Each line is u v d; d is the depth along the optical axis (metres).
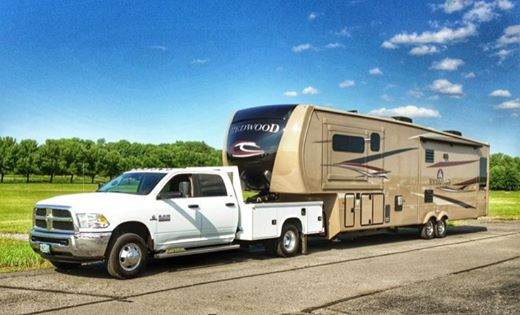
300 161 14.51
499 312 8.35
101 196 11.26
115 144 193.38
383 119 17.33
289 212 14.27
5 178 165.12
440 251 15.73
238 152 15.36
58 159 150.75
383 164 17.31
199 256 14.24
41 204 11.09
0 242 16.19
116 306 8.39
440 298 9.24
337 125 15.62
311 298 9.15
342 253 15.18
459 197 21.19
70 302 8.64
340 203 15.74
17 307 8.28
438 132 19.94
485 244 17.77
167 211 11.53
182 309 8.28
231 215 12.93
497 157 165.12
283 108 15.05
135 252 10.85
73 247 10.29
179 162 177.75
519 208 42.31
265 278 10.96
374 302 8.90
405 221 18.30
